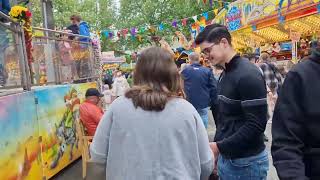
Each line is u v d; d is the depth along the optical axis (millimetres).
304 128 2059
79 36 8727
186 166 2229
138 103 2242
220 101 3090
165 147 2205
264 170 3035
